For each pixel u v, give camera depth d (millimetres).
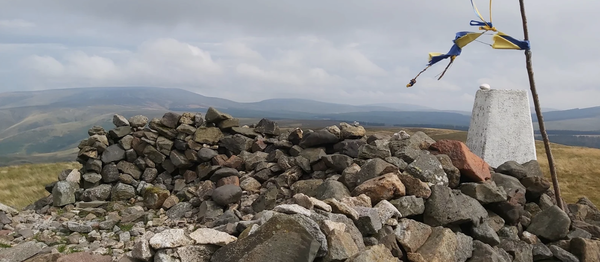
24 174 24906
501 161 9508
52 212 9617
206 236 4957
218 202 8836
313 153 10008
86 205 10047
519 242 6965
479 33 8836
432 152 8891
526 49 8805
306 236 4504
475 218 6883
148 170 11188
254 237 4617
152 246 4746
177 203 9820
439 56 9102
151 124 11656
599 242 6938
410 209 6648
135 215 8977
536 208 8375
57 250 6770
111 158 11117
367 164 7844
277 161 10492
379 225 5887
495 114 9609
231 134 11859
